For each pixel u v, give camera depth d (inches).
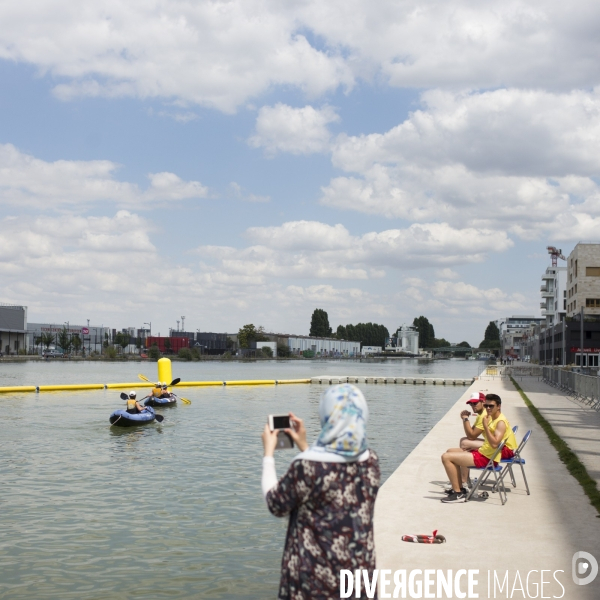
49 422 1140.5
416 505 417.1
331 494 149.5
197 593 355.9
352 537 150.4
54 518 503.8
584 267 4256.9
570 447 663.8
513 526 369.7
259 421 1176.8
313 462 149.9
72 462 751.7
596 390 1178.0
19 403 1503.4
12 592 357.7
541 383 2148.1
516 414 1037.2
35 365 4680.1
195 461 755.4
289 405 1528.1
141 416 1099.3
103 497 572.7
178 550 426.3
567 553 322.7
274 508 153.5
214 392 1953.7
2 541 445.4
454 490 429.7
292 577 152.0
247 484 627.2
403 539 341.7
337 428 151.5
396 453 841.5
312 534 150.9
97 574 385.1
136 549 429.4
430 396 1908.2
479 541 341.7
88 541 446.0
